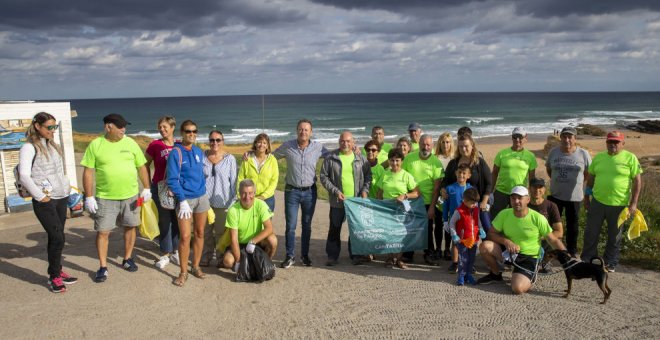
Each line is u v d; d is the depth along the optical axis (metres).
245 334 4.93
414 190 7.21
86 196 5.79
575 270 5.70
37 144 5.45
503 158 7.44
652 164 29.95
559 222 6.29
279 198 12.67
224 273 6.68
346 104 160.88
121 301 5.54
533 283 5.96
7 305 5.34
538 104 153.00
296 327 5.07
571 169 7.00
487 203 6.68
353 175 7.12
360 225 7.05
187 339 4.80
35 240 8.25
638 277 6.48
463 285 6.25
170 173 5.88
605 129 66.75
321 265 7.21
